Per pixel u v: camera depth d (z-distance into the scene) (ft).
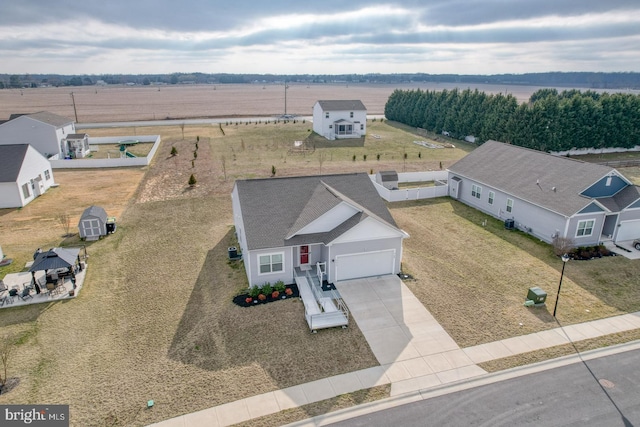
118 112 372.99
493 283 73.56
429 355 54.70
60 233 94.99
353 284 72.64
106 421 44.16
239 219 81.76
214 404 46.44
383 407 46.01
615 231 89.61
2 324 61.00
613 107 187.62
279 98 603.67
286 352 55.21
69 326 60.80
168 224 101.04
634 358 53.88
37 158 123.34
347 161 173.27
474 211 113.39
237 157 177.37
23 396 47.55
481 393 48.06
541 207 91.40
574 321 62.13
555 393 47.98
